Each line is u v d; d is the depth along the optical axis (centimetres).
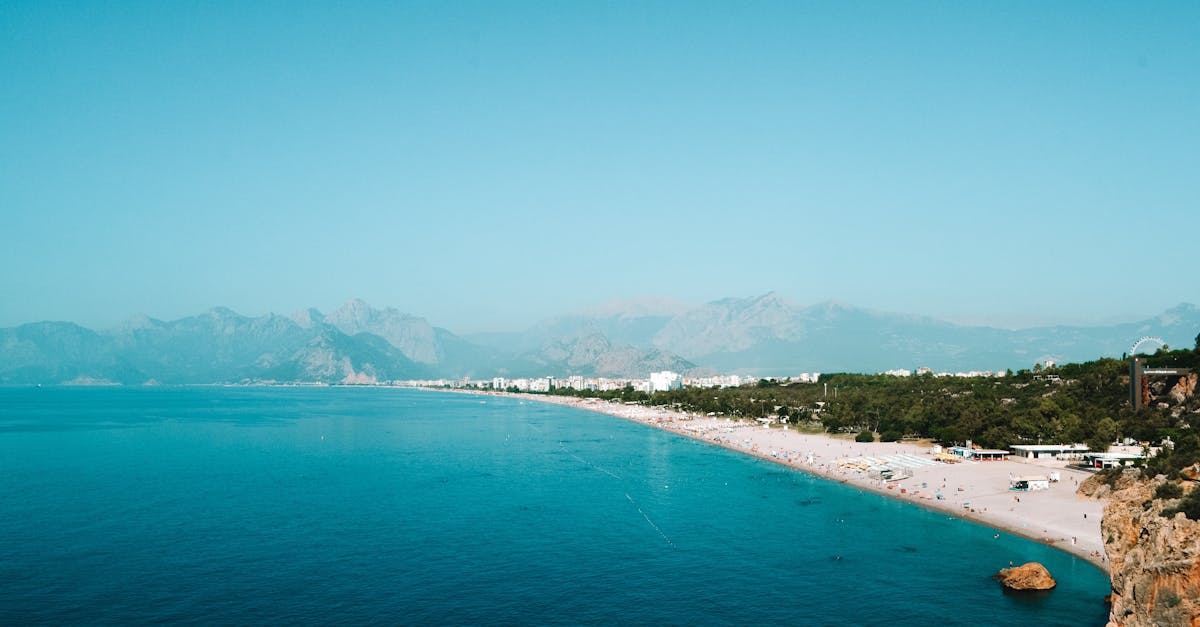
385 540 14962
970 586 12200
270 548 14325
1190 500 8256
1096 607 11194
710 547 14525
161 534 15350
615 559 13762
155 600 11500
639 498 19400
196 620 10719
